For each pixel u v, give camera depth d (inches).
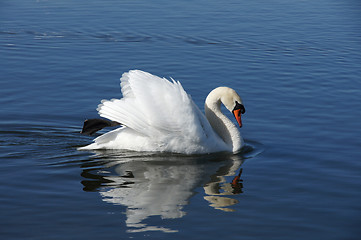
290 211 419.5
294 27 1072.2
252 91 741.3
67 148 551.5
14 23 1051.9
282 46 957.2
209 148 551.5
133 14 1135.0
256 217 408.2
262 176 491.2
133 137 544.7
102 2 1231.5
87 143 568.7
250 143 581.3
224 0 1286.9
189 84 761.6
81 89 731.4
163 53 905.5
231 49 933.8
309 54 914.7
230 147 564.1
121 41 964.0
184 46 944.3
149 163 518.6
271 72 823.7
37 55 876.0
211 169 507.2
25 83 746.8
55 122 622.2
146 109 525.0
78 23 1064.2
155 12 1155.3
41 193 442.0
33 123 615.5
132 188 456.8
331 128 615.5
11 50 898.1
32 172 484.7
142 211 413.4
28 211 409.1
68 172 487.5
